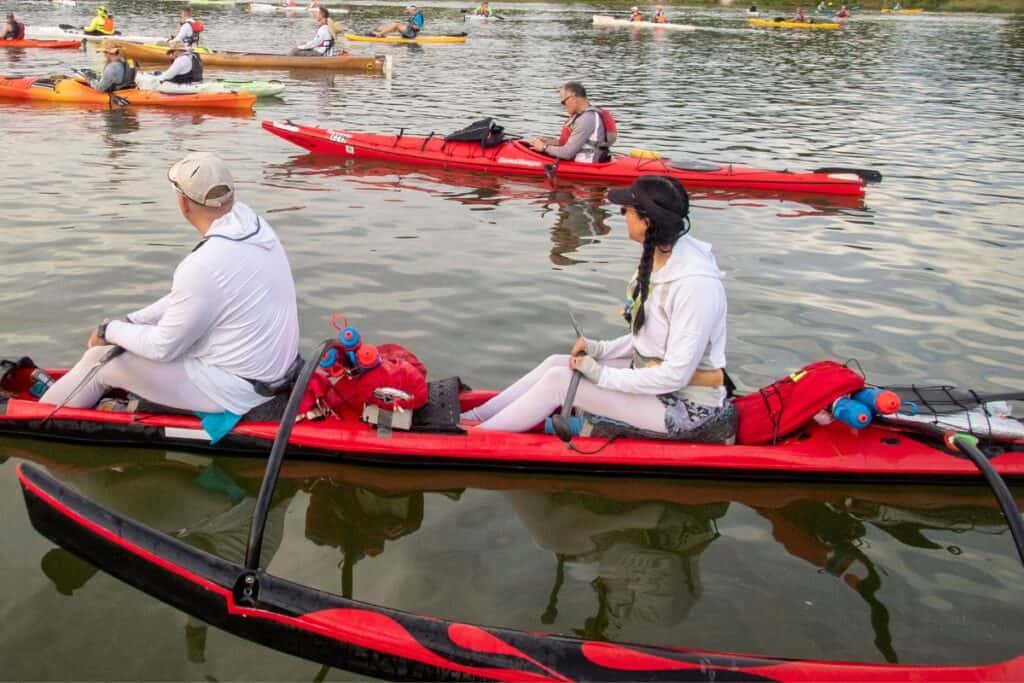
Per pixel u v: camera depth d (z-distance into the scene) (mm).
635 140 12328
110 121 12133
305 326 5445
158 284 5941
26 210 7586
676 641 3006
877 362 5277
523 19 35844
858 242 7797
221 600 2961
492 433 4023
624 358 4113
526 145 9961
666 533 3654
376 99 15242
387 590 3215
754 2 50000
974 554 3580
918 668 2719
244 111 13539
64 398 4004
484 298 6055
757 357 5309
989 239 7949
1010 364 5293
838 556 3535
